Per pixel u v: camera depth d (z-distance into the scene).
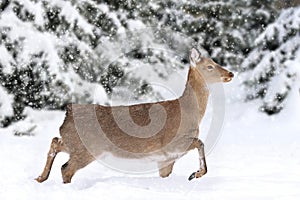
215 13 27.70
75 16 26.11
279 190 12.51
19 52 25.41
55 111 25.45
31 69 25.39
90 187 12.43
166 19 27.55
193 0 27.64
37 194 11.53
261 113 25.42
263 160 17.95
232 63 27.62
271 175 15.00
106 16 26.58
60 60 25.77
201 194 11.98
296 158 18.38
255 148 20.38
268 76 26.17
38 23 25.78
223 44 27.64
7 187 12.15
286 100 25.55
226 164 17.17
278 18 26.94
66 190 11.95
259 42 26.83
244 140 22.03
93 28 26.38
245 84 26.53
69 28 26.05
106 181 13.15
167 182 13.27
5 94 24.97
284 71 25.89
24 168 15.41
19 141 21.23
